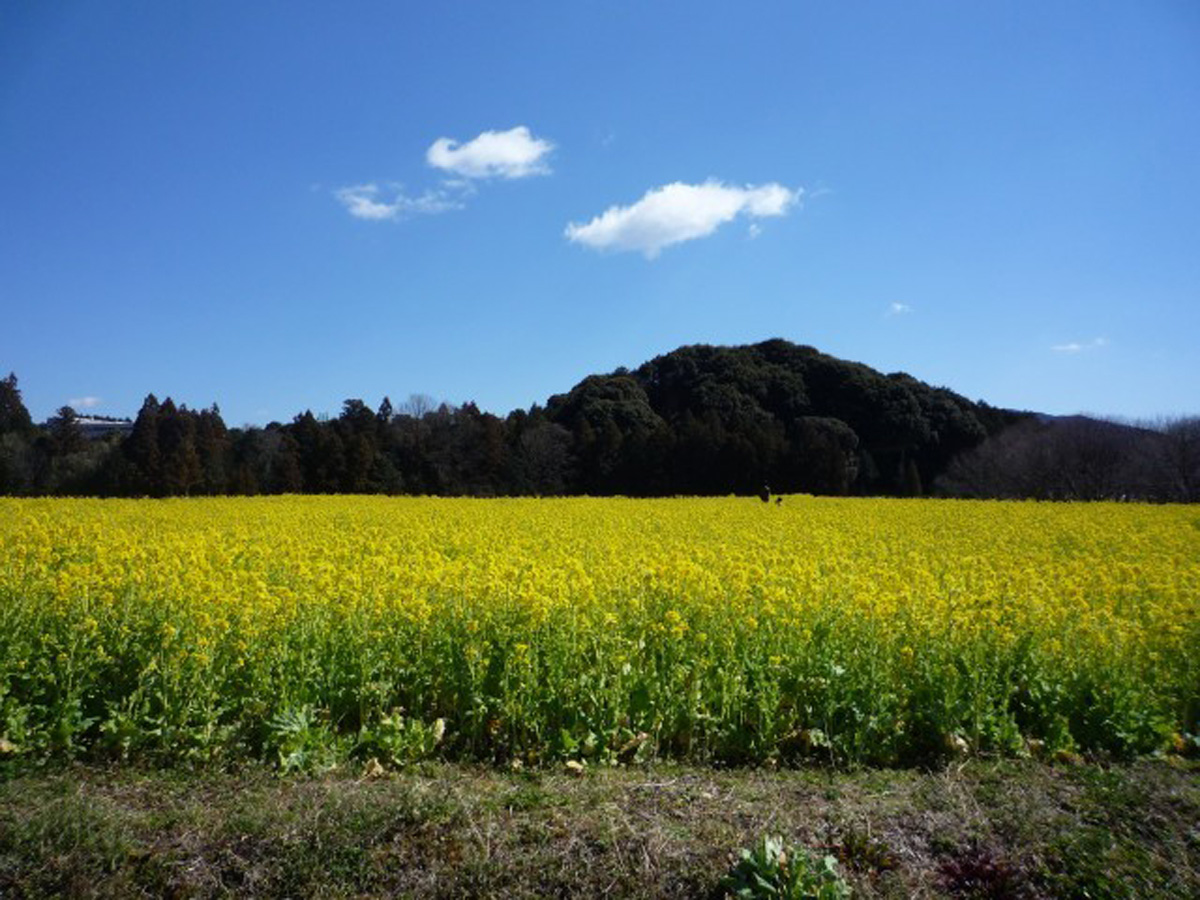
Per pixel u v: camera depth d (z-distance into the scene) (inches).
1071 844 181.6
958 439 2453.2
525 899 167.2
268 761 224.4
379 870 171.6
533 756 231.9
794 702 253.3
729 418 2474.2
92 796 196.1
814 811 196.2
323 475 2076.8
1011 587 372.2
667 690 245.9
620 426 2518.5
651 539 624.1
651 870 172.6
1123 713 250.8
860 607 302.4
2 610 264.1
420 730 234.7
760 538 628.7
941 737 243.9
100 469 1820.9
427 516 865.5
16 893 161.8
